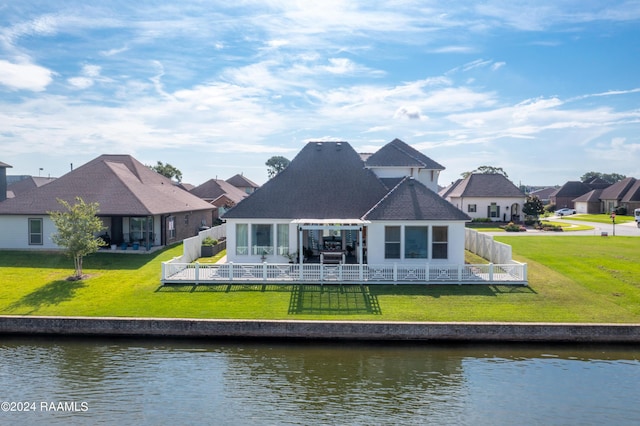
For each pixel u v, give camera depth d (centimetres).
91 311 2081
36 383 1536
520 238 4166
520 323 1902
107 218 3512
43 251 3259
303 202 2955
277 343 1897
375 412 1362
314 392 1481
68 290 2370
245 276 2502
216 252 3472
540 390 1502
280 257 2875
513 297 2242
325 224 2567
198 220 4612
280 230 2881
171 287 2402
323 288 2370
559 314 2038
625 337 1866
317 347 1856
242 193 7700
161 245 3603
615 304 2159
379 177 3331
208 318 1989
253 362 1709
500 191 6353
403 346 1867
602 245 3619
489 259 3084
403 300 2208
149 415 1337
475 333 1886
